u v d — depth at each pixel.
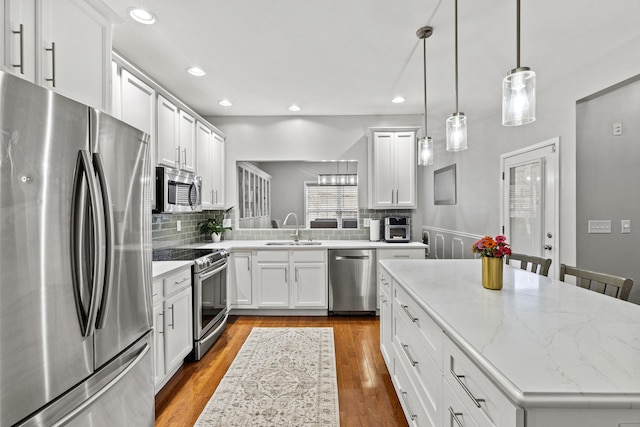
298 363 2.59
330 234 4.29
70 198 1.14
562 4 1.92
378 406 2.02
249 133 4.29
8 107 0.92
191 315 2.59
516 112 1.41
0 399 0.90
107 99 1.62
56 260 1.08
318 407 2.01
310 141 4.29
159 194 2.48
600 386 0.76
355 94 3.52
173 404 2.06
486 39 2.35
